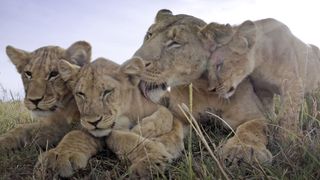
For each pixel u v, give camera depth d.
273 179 1.02
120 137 1.28
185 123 1.57
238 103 1.55
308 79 1.83
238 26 1.59
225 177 0.97
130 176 1.11
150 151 1.19
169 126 1.41
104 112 1.30
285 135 1.35
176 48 1.50
